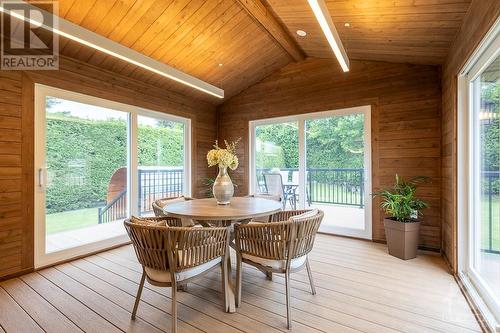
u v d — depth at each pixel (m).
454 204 2.74
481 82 2.39
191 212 2.40
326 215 4.44
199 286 2.57
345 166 4.27
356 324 1.93
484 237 2.35
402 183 3.51
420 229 3.57
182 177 5.06
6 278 2.75
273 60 4.54
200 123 5.32
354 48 3.62
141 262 1.95
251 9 3.15
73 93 3.37
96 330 1.89
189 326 1.93
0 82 2.74
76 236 3.46
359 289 2.47
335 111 4.31
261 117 5.11
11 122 2.82
